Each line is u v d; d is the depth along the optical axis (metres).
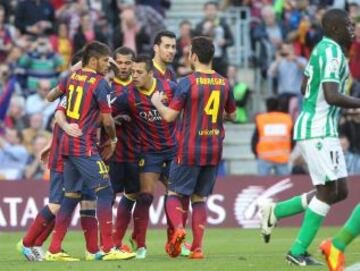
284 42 62.28
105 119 30.73
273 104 53.38
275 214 29.98
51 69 57.53
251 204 49.16
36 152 53.12
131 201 33.31
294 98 58.94
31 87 57.22
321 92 27.81
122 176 33.19
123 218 33.31
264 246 38.09
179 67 57.12
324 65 27.50
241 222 49.00
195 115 30.78
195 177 31.11
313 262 28.62
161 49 32.91
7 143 53.41
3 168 53.28
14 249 37.50
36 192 48.06
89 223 31.67
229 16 66.31
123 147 32.91
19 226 47.84
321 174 27.91
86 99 30.61
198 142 30.83
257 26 63.44
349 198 49.19
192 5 68.44
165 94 32.75
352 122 53.69
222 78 31.12
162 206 47.88
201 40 30.91
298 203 29.56
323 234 44.44
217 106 30.91
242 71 64.19
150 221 47.78
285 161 52.91
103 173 30.67
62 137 30.88
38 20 60.16
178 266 28.59
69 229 47.38
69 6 62.25
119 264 29.31
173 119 30.62
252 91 63.88
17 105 55.50
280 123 52.91
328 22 28.00
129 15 58.91
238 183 49.25
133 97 32.50
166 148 33.03
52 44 59.56
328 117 27.92
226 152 60.31
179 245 30.94
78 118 30.66
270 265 28.62
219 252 35.28
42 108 55.50
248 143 60.34
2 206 47.84
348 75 28.06
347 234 25.45
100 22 60.31
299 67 59.22
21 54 57.59
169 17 67.81
